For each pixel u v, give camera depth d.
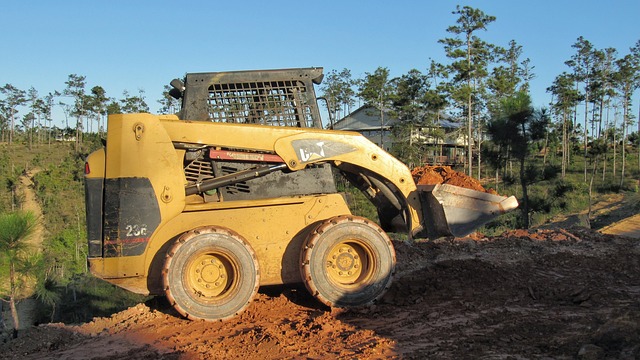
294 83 7.14
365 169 7.05
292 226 6.71
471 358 4.80
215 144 6.46
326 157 6.80
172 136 6.37
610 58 53.47
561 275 8.12
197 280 6.33
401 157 42.28
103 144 6.61
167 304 7.24
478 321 6.00
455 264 8.38
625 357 4.37
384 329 5.86
